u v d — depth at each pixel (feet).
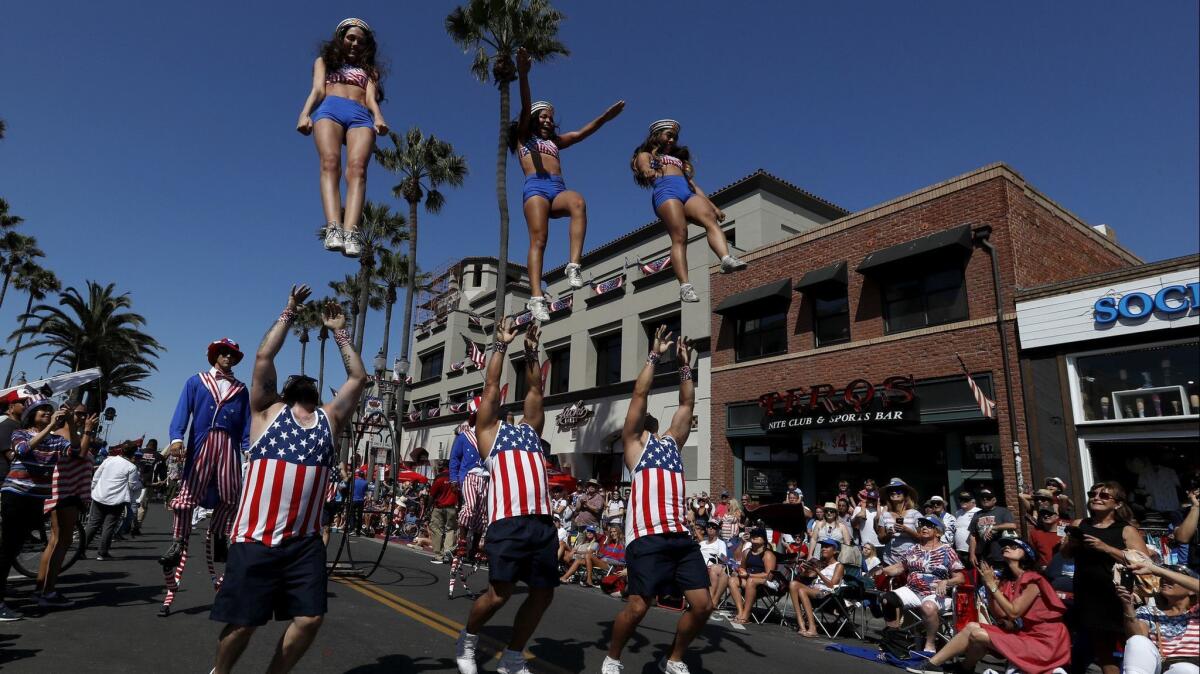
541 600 14.61
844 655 22.93
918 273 45.44
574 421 74.43
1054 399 37.65
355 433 32.68
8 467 21.75
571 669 16.65
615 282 74.43
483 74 59.21
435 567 35.14
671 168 17.71
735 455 55.83
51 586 19.74
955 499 42.60
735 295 56.54
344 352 12.60
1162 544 27.66
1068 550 20.53
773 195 64.03
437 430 107.14
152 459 58.39
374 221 97.25
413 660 16.21
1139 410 34.91
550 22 58.65
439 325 114.83
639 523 15.67
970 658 19.56
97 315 102.06
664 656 18.99
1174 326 33.58
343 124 12.39
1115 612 16.71
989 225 41.88
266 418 11.60
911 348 44.37
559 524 42.57
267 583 10.96
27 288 147.23
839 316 50.01
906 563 25.02
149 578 25.52
